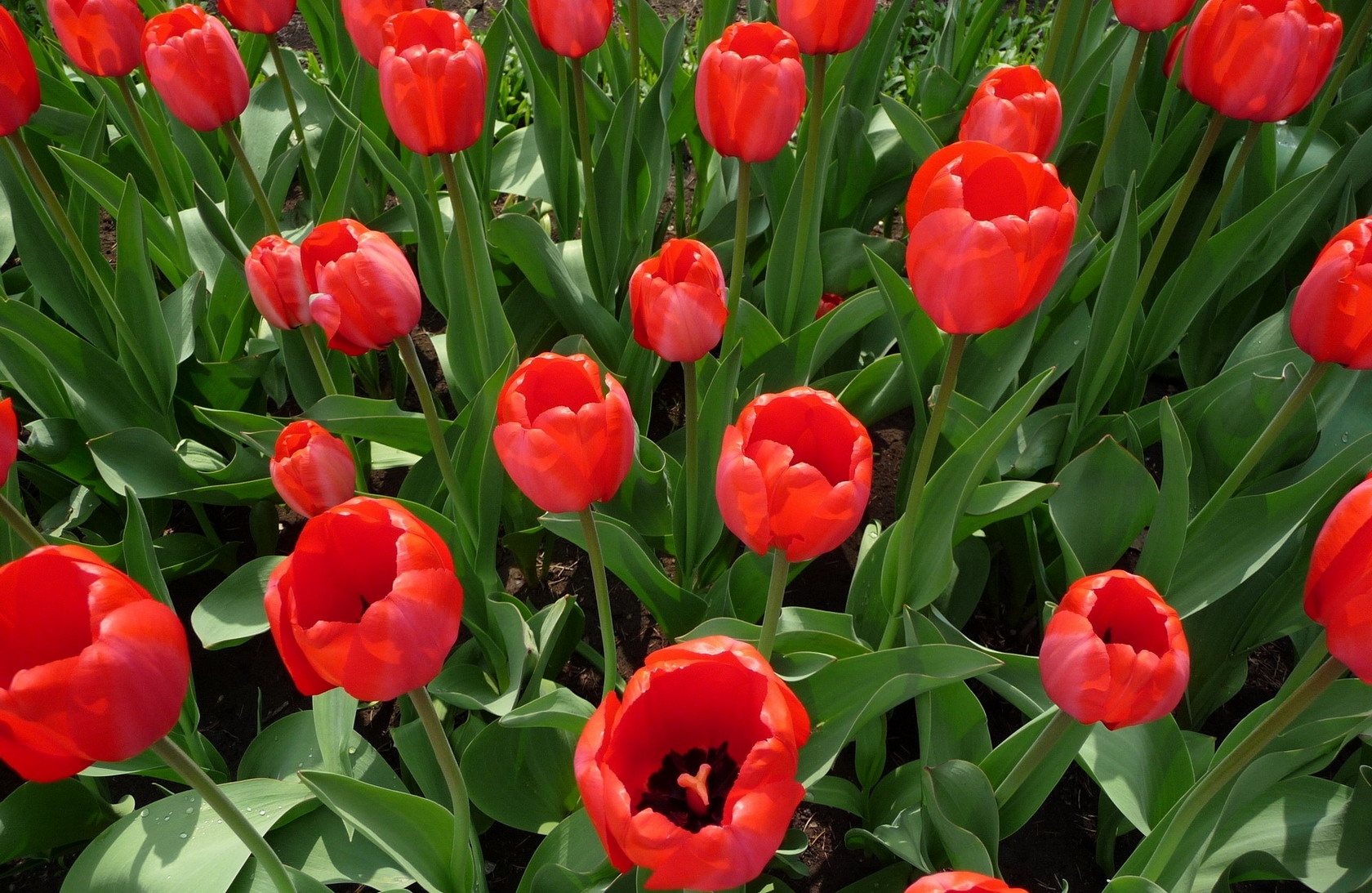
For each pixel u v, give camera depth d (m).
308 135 1.02
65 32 0.65
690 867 0.30
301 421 0.54
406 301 0.50
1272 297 0.87
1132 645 0.40
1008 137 0.56
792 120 0.56
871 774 0.59
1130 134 0.86
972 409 0.65
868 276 0.86
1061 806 0.65
